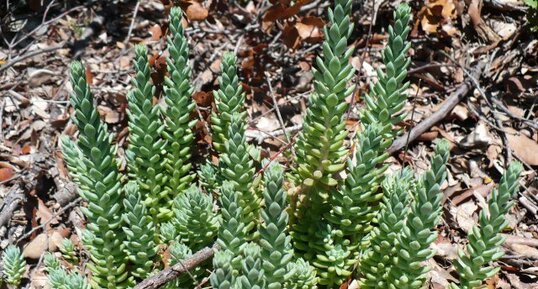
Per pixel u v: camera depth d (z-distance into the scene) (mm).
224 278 490
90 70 863
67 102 829
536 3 792
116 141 786
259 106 821
